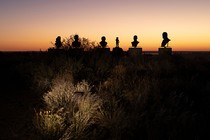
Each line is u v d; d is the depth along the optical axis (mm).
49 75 10852
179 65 15273
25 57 20797
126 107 7324
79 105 6895
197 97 8461
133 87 8875
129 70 12844
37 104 8125
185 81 10047
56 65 12227
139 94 7633
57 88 8125
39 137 5457
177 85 9477
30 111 7422
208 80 11508
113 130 5797
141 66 13805
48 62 14242
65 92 7574
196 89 9258
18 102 8383
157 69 12906
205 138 5516
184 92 8773
